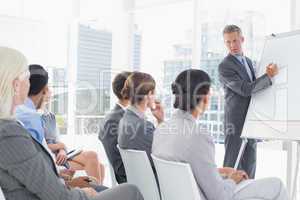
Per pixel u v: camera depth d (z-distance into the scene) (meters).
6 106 1.44
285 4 3.88
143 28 5.12
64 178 2.33
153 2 4.95
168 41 4.82
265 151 4.37
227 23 4.32
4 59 1.45
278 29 3.95
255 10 4.14
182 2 4.62
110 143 2.69
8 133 1.37
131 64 5.27
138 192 1.80
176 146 1.85
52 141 3.11
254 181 2.03
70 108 5.44
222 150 4.11
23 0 5.32
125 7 5.28
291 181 3.25
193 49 4.46
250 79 3.24
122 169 2.65
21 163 1.37
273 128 2.83
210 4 4.43
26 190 1.42
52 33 5.44
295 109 2.71
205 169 1.80
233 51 3.31
